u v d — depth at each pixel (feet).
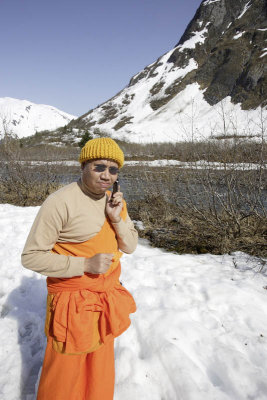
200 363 7.27
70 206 4.93
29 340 8.41
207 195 18.86
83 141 137.80
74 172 43.11
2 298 10.37
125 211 5.88
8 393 6.54
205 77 286.87
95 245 5.19
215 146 19.51
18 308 9.78
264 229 17.06
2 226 18.34
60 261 4.80
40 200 29.96
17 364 7.36
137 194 27.91
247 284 11.07
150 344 7.75
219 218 18.84
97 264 4.80
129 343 7.93
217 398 6.20
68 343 4.88
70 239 5.11
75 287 5.05
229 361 7.21
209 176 17.97
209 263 13.51
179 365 6.94
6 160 32.50
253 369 6.98
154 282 11.38
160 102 298.35
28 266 4.80
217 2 353.92
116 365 7.11
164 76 341.41
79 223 5.01
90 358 5.24
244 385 6.61
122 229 5.45
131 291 10.52
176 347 7.48
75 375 5.03
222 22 347.56
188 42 357.20
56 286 5.13
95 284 5.15
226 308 9.56
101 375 5.20
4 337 8.27
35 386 6.70
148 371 6.95
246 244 15.70
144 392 6.44
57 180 35.96
